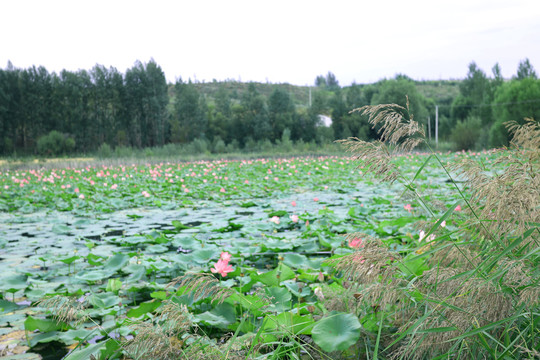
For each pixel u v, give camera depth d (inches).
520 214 63.4
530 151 79.2
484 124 1723.7
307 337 90.7
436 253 83.4
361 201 301.1
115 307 111.5
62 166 812.0
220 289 75.4
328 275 124.8
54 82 1545.3
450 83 4296.3
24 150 1507.1
